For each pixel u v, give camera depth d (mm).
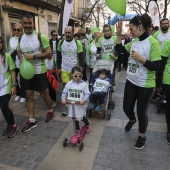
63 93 3469
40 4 13617
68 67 4742
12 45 5336
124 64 10781
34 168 2961
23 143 3592
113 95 6230
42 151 3354
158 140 3652
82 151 3338
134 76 3174
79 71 3363
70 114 3428
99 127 4145
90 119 4520
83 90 3410
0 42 3482
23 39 3830
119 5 3523
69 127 4152
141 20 2891
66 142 3459
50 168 2957
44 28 14812
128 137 3750
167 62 3330
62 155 3246
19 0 11281
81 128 3811
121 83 7676
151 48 2920
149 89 3100
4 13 10047
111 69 4941
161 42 5426
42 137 3781
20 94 5680
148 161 3084
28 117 4672
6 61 3605
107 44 5488
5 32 10133
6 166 3004
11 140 3691
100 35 6410
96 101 4539
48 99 4363
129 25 3029
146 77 3068
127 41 10070
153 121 4422
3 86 3631
